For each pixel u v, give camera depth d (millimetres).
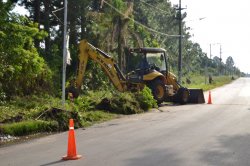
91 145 11352
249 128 14172
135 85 24172
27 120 14953
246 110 20969
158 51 25562
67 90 21469
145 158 9477
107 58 23125
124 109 19781
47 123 14539
